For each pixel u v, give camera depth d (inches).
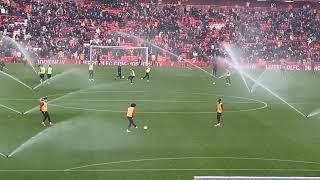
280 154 1294.3
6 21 3371.1
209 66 3230.8
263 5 3858.3
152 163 1195.9
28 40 3233.3
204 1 3806.6
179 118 1679.4
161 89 2258.9
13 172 1105.4
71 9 3555.6
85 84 2348.7
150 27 3511.3
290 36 3565.5
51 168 1139.3
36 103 1872.5
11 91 2122.3
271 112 1824.6
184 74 2819.9
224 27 3602.4
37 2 3553.2
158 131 1496.1
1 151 1261.1
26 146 1307.8
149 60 3218.5
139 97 2044.8
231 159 1242.6
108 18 3540.8
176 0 3789.4
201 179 874.1
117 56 3213.6
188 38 3457.2
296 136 1481.3
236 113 1786.4
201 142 1389.0
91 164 1175.6
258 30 3599.9
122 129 1509.6
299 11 3786.9
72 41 3297.2
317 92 2335.1
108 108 1806.1
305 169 1181.7
